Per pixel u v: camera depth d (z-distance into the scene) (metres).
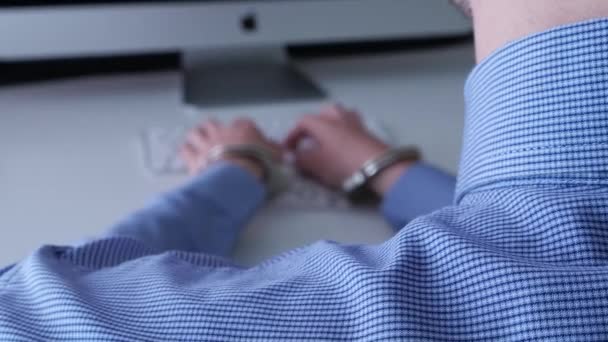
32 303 0.23
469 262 0.19
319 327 0.19
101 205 0.49
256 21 0.74
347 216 0.51
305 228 0.49
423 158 0.58
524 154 0.21
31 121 0.66
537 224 0.20
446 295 0.19
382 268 0.20
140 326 0.21
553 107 0.21
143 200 0.50
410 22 0.78
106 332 0.21
